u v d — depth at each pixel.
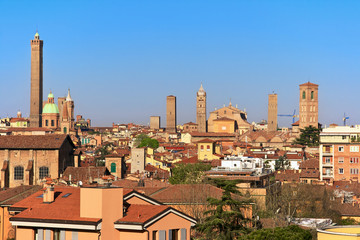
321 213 129.50
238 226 84.38
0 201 91.00
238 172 137.75
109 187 53.81
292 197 131.88
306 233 82.62
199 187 103.00
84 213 52.50
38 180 169.50
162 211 53.72
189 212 93.25
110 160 195.25
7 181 171.75
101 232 51.59
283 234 79.56
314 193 135.25
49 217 53.28
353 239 60.34
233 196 98.94
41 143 173.88
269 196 121.69
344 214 134.50
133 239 52.28
